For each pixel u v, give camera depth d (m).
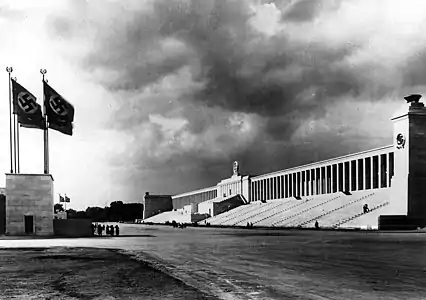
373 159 89.81
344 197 87.00
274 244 35.31
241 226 90.25
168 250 30.33
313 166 109.94
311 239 41.22
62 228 52.69
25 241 42.03
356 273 16.98
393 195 66.25
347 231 56.22
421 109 64.44
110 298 12.50
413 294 12.62
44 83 47.56
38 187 49.78
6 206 49.12
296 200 106.81
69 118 48.91
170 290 13.71
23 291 13.77
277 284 14.59
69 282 15.55
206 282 15.25
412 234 47.38
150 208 192.38
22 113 47.16
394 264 19.89
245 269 18.77
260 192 138.50
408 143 63.81
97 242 40.75
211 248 31.98
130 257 25.03
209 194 178.00
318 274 16.83
